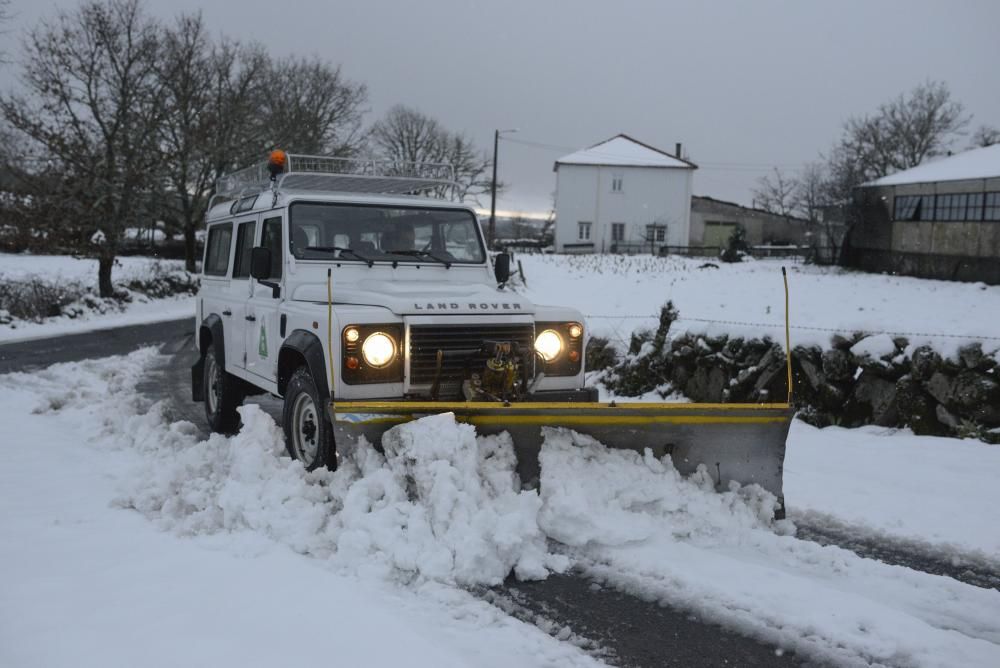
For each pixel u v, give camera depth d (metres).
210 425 8.01
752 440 5.07
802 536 5.13
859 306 20.36
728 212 63.19
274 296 6.17
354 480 4.67
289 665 3.08
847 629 3.73
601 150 58.41
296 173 6.48
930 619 3.94
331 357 4.67
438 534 4.25
